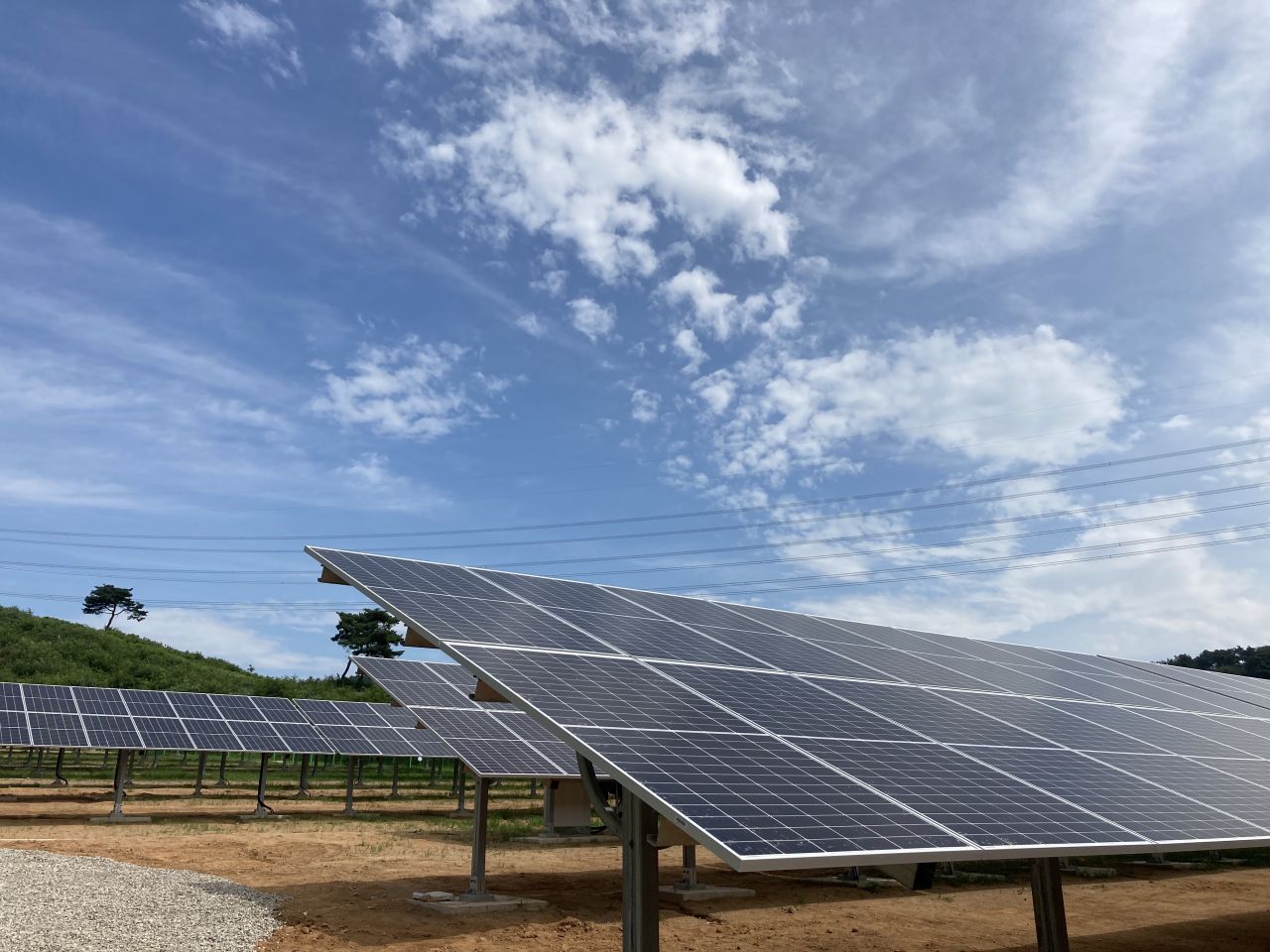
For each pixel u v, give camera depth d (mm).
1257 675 105188
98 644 78625
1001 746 13789
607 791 29781
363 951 14492
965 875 26688
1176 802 12836
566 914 18578
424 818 38469
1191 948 17859
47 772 50500
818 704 13758
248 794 44375
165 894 17328
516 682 11109
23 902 15719
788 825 8805
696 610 19250
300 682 83688
